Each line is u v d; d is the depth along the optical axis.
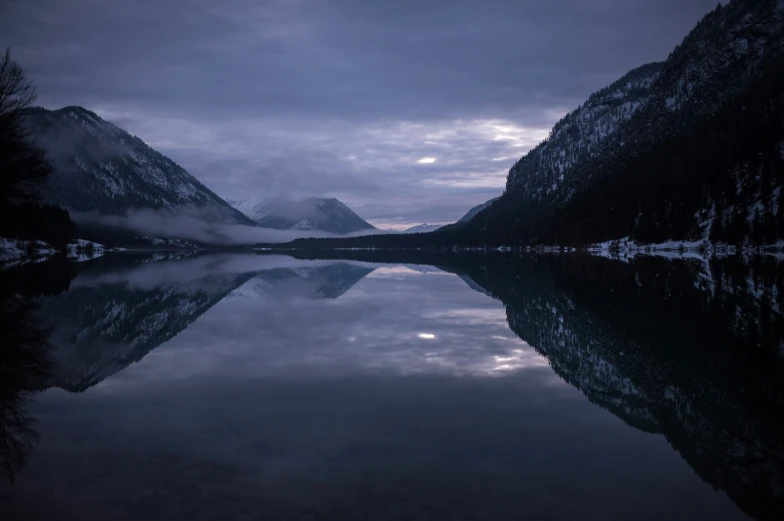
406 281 38.31
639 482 5.82
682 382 10.42
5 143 31.88
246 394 9.28
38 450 6.55
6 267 48.75
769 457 6.62
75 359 12.12
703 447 6.92
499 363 11.91
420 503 5.22
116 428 7.41
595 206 141.62
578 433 7.40
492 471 6.04
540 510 5.12
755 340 14.78
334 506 5.14
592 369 11.41
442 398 9.09
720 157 108.44
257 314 20.19
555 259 82.62
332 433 7.27
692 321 18.25
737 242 85.50
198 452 6.52
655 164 139.50
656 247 101.00
